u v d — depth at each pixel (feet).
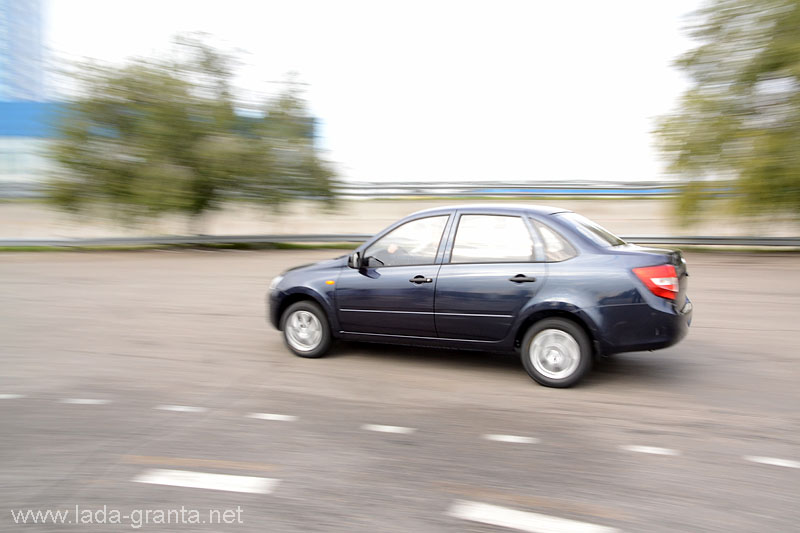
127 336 24.47
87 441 14.33
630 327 16.79
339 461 13.12
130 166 52.75
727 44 45.96
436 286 18.78
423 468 12.76
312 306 21.02
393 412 16.05
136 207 53.21
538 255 17.89
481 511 11.04
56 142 52.75
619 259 17.11
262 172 54.54
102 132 53.06
